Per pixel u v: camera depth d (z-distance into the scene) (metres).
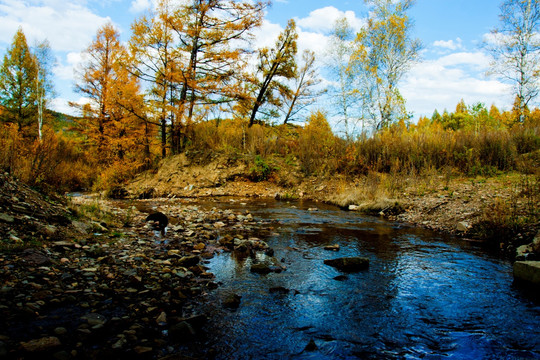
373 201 10.46
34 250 3.93
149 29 15.30
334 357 2.43
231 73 17.42
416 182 11.73
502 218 6.11
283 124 23.56
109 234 5.67
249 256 5.11
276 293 3.65
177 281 3.83
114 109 18.81
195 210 10.05
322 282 4.05
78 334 2.44
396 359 2.42
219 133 18.98
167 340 2.52
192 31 16.41
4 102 25.61
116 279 3.67
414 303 3.47
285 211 10.34
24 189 5.74
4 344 2.17
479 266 4.79
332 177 15.14
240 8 16.48
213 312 3.10
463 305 3.43
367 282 4.09
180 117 16.52
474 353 2.52
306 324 2.95
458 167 12.77
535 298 3.62
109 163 17.81
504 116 19.27
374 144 15.51
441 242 6.27
